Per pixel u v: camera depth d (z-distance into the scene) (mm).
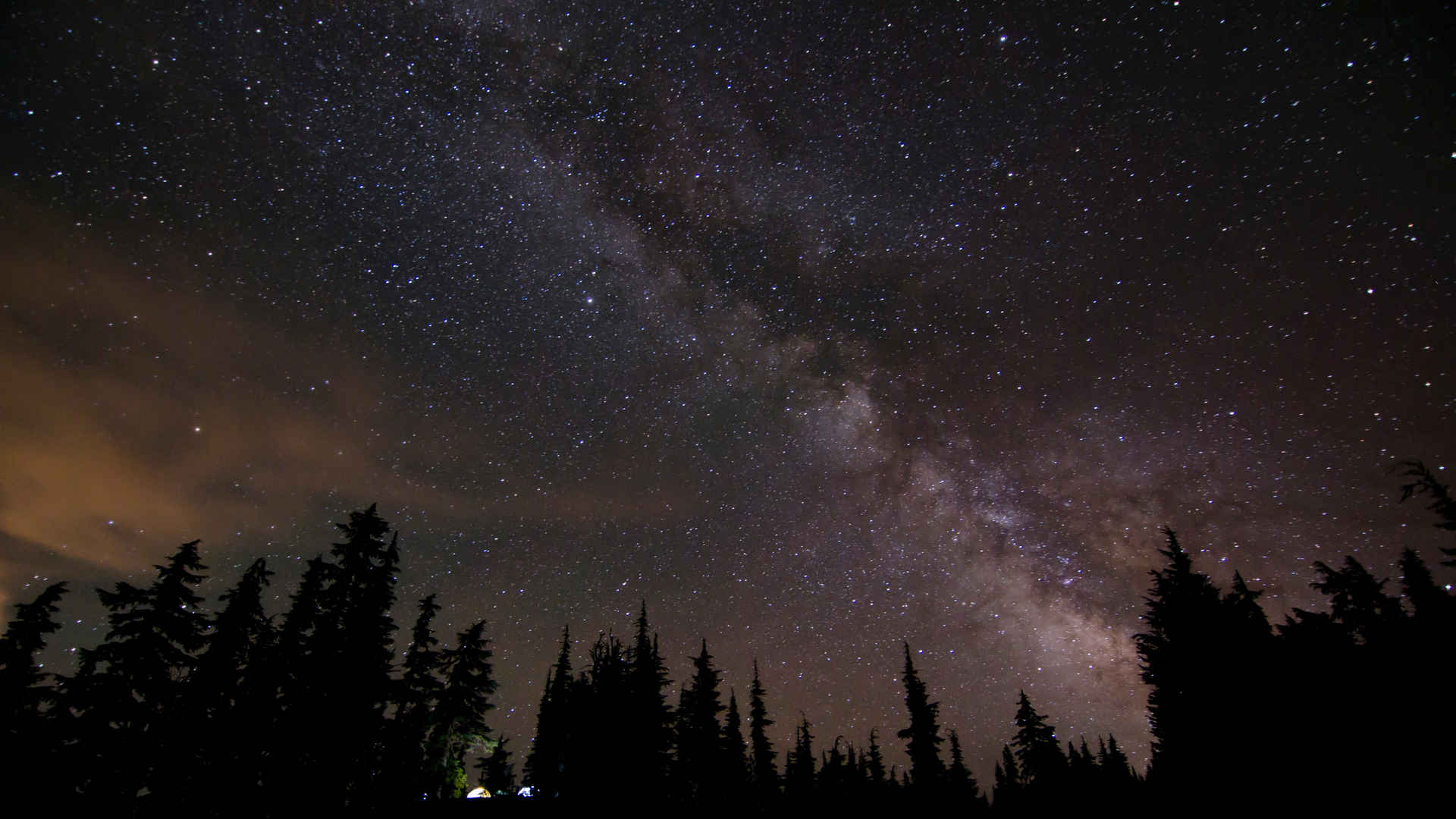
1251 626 17125
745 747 45656
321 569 22891
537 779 32812
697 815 32969
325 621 22156
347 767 20688
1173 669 17859
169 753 18766
